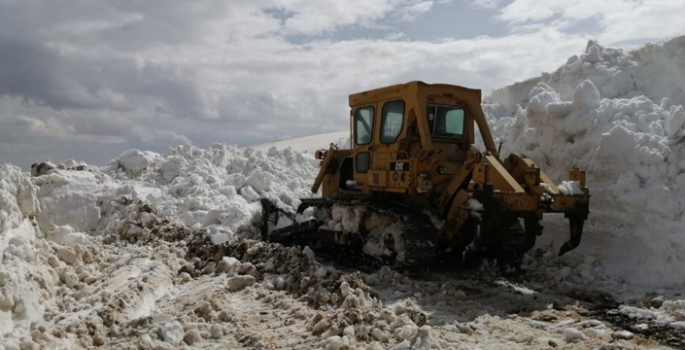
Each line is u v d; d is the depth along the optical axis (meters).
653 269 8.23
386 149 9.18
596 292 7.70
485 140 9.12
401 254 8.30
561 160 10.41
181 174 14.46
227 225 11.89
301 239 10.60
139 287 6.71
